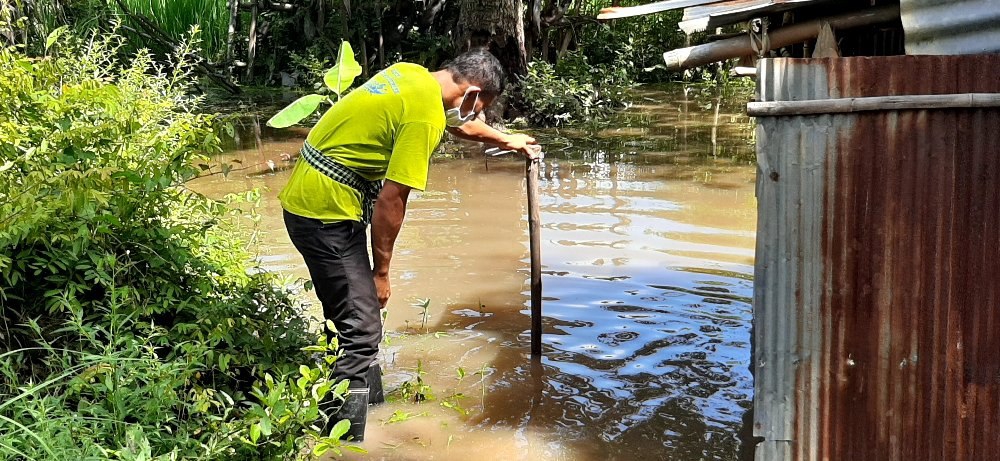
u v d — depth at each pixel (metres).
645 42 15.80
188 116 4.31
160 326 3.41
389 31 14.27
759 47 3.91
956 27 2.92
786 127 2.78
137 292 3.32
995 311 2.82
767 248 2.85
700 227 6.37
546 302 5.03
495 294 5.15
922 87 2.72
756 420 2.95
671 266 5.57
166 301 3.36
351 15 14.19
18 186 3.24
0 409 2.56
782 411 2.94
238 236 4.67
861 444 2.93
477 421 3.72
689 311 4.86
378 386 3.86
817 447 2.95
